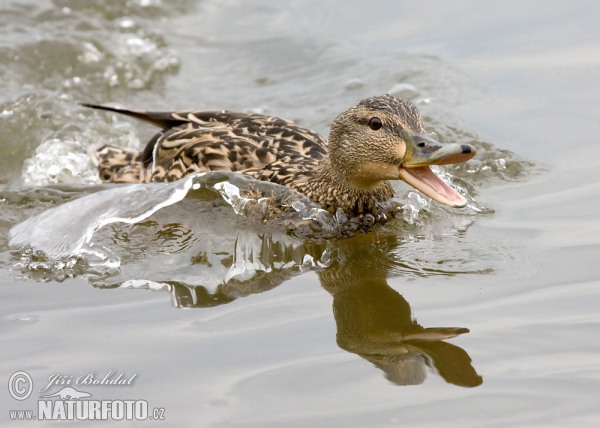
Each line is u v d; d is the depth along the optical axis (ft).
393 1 63.16
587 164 41.73
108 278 33.65
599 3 59.16
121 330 29.76
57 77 56.65
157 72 57.82
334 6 63.77
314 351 28.17
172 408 25.54
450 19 60.03
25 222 38.91
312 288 32.53
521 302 30.42
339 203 38.75
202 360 27.81
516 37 56.54
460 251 34.81
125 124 52.16
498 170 42.04
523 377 26.22
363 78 54.19
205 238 36.58
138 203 38.68
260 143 41.63
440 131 45.80
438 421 24.47
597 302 29.94
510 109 48.21
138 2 63.52
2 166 47.96
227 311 30.91
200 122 44.09
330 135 38.58
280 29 61.77
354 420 24.64
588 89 49.26
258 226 37.60
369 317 30.17
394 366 27.22
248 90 55.26
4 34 59.41
